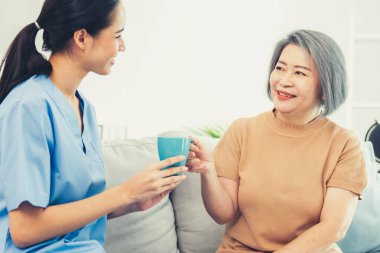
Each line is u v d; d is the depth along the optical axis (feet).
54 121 3.43
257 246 4.42
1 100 3.60
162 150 3.64
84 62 3.70
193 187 5.41
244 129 4.81
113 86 10.54
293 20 10.11
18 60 3.61
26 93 3.36
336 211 4.17
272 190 4.39
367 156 6.07
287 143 4.52
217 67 10.39
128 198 3.36
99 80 10.52
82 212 3.30
